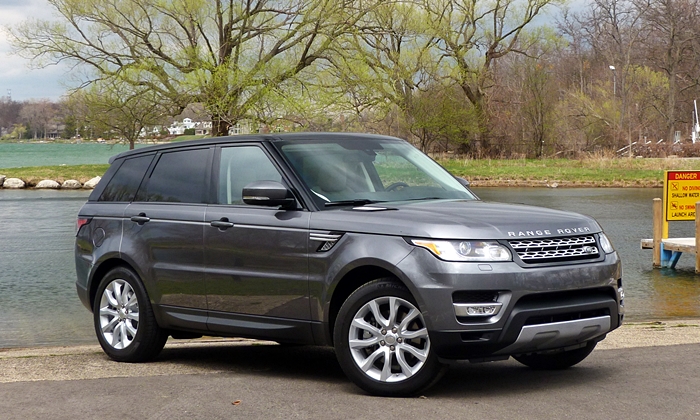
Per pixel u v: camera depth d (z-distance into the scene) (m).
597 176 44.38
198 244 6.59
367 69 44.97
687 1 69.06
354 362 5.61
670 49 69.00
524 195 35.53
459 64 53.53
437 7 52.66
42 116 136.62
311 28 43.62
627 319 10.08
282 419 4.98
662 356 6.72
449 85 54.72
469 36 54.53
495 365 6.77
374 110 48.50
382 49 49.66
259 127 42.59
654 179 42.12
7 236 21.39
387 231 5.55
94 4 41.00
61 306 11.52
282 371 6.73
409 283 5.34
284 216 6.08
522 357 6.53
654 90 69.94
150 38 42.34
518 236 5.40
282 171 6.28
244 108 41.81
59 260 16.78
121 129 43.19
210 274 6.51
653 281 13.66
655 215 15.50
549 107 60.94
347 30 44.03
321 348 8.13
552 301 5.42
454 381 6.07
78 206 32.41
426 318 5.30
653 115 71.31
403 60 50.88
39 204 33.69
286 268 6.03
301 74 43.94
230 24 41.84
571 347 5.64
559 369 6.40
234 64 41.56
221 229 6.44
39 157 83.44
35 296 12.40
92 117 42.50
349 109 45.62
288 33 42.47
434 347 5.31
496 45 55.47
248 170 6.53
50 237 21.14
